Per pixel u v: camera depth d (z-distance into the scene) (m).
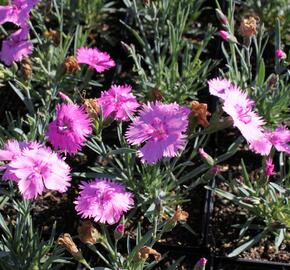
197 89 0.67
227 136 0.65
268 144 0.50
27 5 0.60
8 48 0.62
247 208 0.57
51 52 0.66
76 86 0.67
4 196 0.57
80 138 0.49
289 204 0.55
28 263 0.51
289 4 0.73
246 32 0.58
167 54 0.73
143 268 0.53
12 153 0.48
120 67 0.71
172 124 0.47
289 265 0.55
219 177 0.60
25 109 0.68
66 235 0.46
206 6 0.79
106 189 0.48
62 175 0.47
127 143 0.55
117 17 0.78
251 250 0.57
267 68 0.71
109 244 0.51
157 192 0.55
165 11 0.69
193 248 0.56
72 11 0.75
